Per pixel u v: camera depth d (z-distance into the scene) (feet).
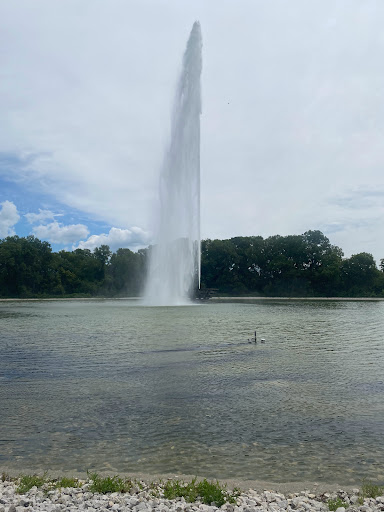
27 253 421.18
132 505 27.40
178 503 27.55
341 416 46.16
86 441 39.52
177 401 51.67
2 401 51.75
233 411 47.93
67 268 469.16
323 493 30.09
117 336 104.78
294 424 43.83
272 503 27.89
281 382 60.70
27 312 194.08
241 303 300.61
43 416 46.26
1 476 32.63
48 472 33.40
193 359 76.79
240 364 72.59
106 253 475.72
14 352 83.10
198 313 181.78
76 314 176.96
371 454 36.65
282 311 209.36
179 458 36.01
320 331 120.16
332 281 447.83
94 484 30.17
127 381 61.26
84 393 55.16
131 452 37.19
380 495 29.48
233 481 32.04
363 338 105.50
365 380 61.87
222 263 480.23
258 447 38.19
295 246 465.47
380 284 453.17
